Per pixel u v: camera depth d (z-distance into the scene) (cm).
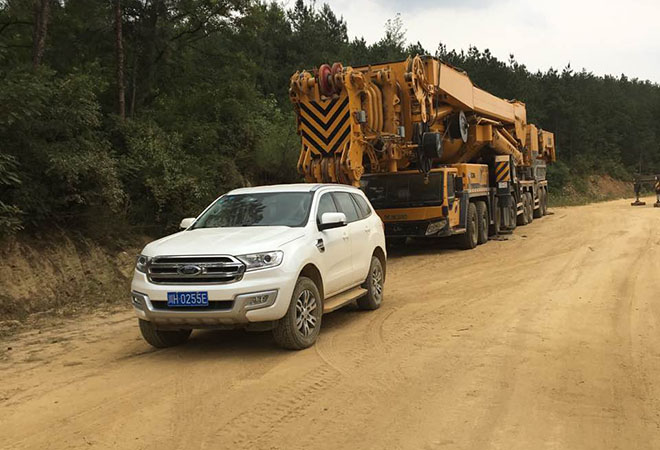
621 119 7400
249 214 770
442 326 777
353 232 835
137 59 1728
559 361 611
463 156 1834
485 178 1828
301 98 1349
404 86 1432
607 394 517
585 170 6222
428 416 476
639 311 832
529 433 440
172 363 651
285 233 697
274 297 637
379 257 938
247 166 1922
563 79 7450
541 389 531
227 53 2061
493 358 626
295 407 503
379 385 552
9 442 452
